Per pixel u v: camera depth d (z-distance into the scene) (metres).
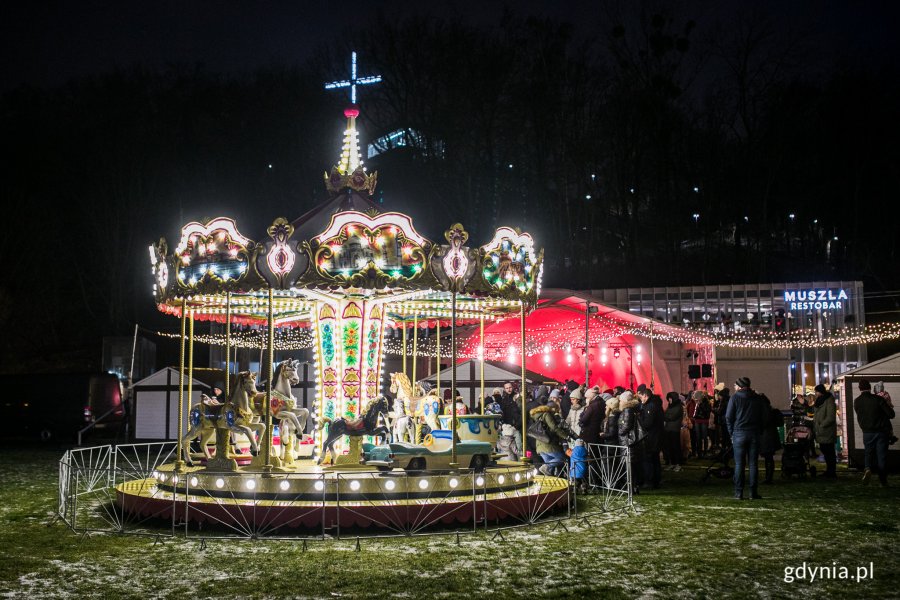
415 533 10.64
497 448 16.75
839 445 22.19
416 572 8.42
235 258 12.22
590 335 29.06
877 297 41.91
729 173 43.59
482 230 40.47
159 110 45.09
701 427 21.70
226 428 12.46
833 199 43.84
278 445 14.57
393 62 39.44
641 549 9.48
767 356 28.97
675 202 44.03
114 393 33.34
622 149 42.44
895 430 18.22
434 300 15.85
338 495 10.57
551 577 8.19
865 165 43.12
